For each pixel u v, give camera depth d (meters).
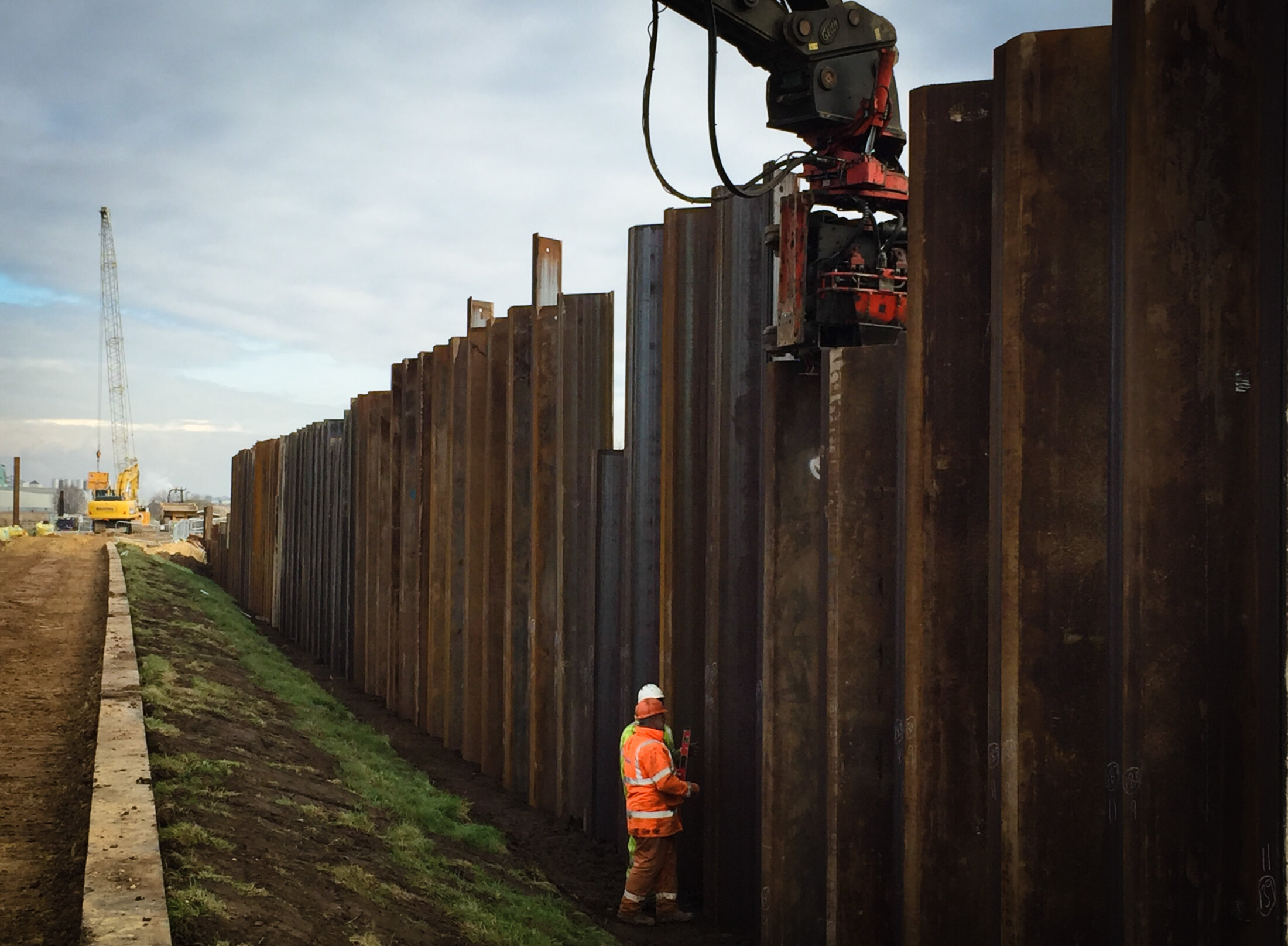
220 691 10.76
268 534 28.95
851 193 7.10
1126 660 4.79
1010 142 5.28
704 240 8.79
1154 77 4.65
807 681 7.36
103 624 16.44
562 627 10.82
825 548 6.76
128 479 88.31
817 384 7.43
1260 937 4.51
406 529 16.30
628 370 9.65
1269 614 4.42
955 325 5.80
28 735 8.55
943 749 5.90
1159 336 4.68
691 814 8.73
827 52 6.84
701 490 8.79
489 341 12.80
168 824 5.54
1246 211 4.59
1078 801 5.20
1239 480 4.61
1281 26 4.33
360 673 18.94
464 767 13.05
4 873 5.39
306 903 5.16
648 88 6.80
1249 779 4.59
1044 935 5.23
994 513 5.48
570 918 7.52
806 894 7.30
